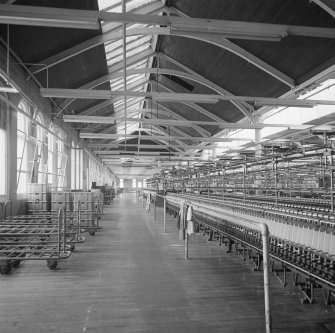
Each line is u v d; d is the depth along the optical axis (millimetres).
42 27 6539
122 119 10523
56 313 2945
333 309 2994
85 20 4469
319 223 3109
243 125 11289
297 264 3281
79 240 6293
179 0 7992
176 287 3658
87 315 2896
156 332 2574
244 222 2752
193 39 9617
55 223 5824
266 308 2402
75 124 15375
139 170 42750
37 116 9234
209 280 3914
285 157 5430
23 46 6871
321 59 8469
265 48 8844
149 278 4008
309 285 3244
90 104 13055
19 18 4355
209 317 2848
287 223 3490
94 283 3820
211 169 9633
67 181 13789
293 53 8664
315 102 8922
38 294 3447
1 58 6391
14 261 4508
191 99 8461
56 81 9289
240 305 3119
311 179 9984
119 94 7898
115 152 20625
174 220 10484
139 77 13789
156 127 20500
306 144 6297
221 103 13930
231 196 8336
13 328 2648
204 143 20969
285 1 6871
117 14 4539
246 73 10578
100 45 8625
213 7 7727
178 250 5676
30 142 8602
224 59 10258
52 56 7785
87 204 8172
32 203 8016
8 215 6922
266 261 2389
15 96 7445
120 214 12609
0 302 3223
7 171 7039
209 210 3908
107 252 5543
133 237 7094
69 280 3943
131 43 9914
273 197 6688
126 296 3373
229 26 5027
